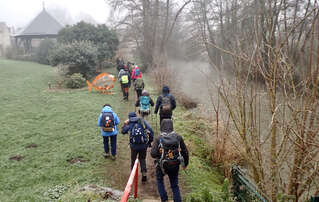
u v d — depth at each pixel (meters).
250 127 4.20
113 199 4.95
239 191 4.78
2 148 7.68
